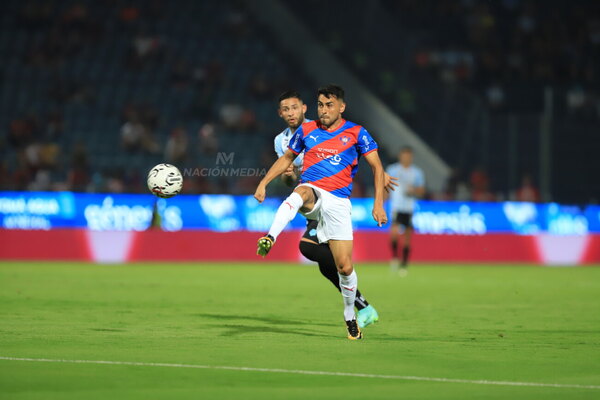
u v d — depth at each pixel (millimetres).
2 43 101500
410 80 106812
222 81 102062
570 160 88875
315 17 111375
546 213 84375
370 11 111250
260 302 41531
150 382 19562
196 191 79375
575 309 39531
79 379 19812
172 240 78312
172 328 30109
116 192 77750
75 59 101375
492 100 103000
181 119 96688
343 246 27125
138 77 101250
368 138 27375
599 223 85438
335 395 18359
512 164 89375
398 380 20156
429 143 99500
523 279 61312
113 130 94688
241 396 18125
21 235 76688
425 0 118062
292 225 80062
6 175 83375
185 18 109688
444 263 82125
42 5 104812
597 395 18625
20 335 27688
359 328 29359
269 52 108688
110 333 28453
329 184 27047
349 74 105062
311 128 27609
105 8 107812
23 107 95500
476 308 39750
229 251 79000
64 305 38594
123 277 57844
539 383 19969
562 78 116562
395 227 69375
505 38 118875
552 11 123750
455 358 23688
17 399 17672
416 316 35812
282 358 23219
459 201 83125
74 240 77000
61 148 91188
